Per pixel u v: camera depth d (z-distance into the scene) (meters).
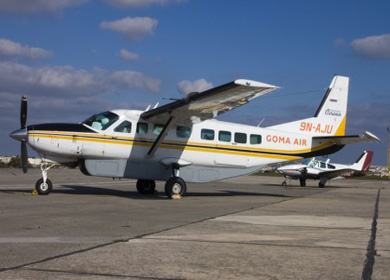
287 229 8.24
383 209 12.99
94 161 15.46
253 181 40.62
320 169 32.44
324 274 4.86
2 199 13.38
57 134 14.86
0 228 7.74
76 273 4.71
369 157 37.38
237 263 5.34
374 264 5.35
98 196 15.48
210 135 16.73
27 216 9.42
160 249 6.06
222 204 13.48
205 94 13.49
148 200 14.42
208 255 5.75
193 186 27.31
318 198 17.80
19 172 39.16
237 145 17.11
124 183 27.22
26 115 16.05
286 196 18.84
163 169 16.25
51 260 5.29
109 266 5.04
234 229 8.08
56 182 26.23
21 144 16.06
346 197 18.88
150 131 15.94
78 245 6.24
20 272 4.72
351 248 6.37
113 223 8.57
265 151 17.61
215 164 16.88
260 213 11.03
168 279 4.57
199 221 9.09
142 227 8.09
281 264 5.31
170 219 9.35
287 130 18.39
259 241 6.86
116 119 15.55
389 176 71.88
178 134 16.25
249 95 13.78
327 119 19.08
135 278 4.57
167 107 14.53
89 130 15.23
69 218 9.22
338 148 19.06
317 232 7.90
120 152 15.54
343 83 19.53
